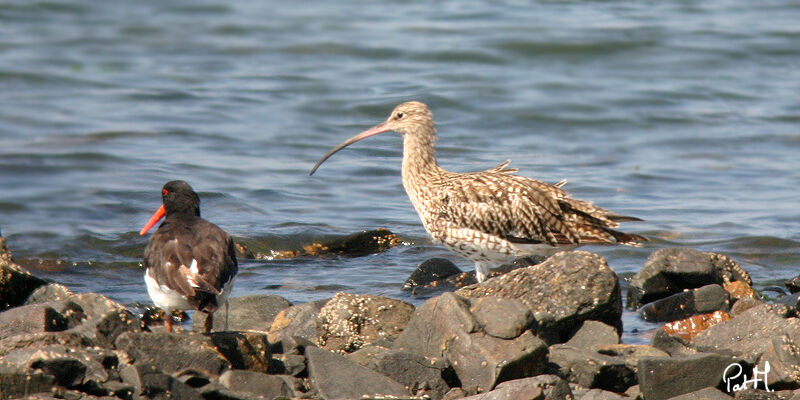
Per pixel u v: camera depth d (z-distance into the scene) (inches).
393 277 588.1
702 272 518.6
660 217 702.5
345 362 368.8
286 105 1010.1
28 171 804.0
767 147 906.7
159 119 962.7
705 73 1141.7
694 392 366.0
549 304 432.5
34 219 703.7
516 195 511.5
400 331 427.2
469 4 1412.4
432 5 1424.7
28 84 1096.2
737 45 1217.4
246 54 1220.5
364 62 1170.0
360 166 831.1
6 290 502.9
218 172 808.9
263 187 770.8
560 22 1301.7
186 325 489.7
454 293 401.4
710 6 1411.2
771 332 413.7
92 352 359.3
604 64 1165.7
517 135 952.3
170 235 388.8
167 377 345.4
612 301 434.6
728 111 1013.2
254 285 571.8
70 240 659.4
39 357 340.8
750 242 645.9
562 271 437.4
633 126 975.0
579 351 387.2
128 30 1348.4
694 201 743.7
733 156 879.7
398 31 1283.2
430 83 1080.8
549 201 514.3
